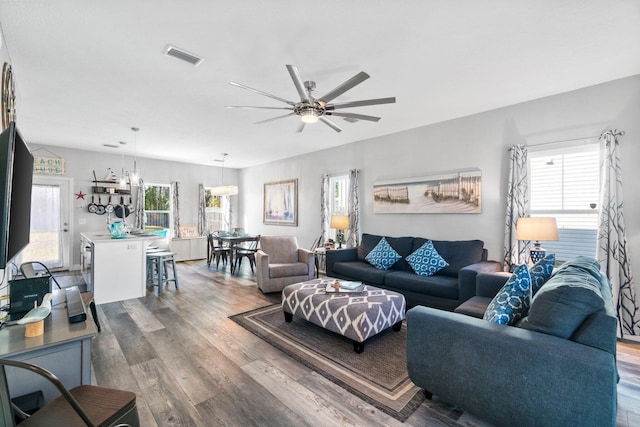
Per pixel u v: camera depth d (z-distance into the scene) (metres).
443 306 3.34
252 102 3.50
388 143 4.95
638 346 2.69
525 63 2.63
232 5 1.88
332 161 5.97
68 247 6.00
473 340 1.62
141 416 1.77
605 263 2.90
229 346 2.68
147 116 4.02
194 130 4.71
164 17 1.99
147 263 5.03
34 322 1.35
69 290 2.04
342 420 1.75
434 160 4.34
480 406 1.61
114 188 6.50
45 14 1.94
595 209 3.13
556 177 3.36
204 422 1.73
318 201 6.29
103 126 4.49
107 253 3.94
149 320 3.30
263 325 3.18
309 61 2.57
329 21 2.05
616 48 2.39
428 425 1.71
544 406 1.40
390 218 4.92
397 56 2.50
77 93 3.23
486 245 3.82
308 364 2.38
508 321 1.72
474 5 1.90
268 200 7.68
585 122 3.11
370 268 4.25
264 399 1.94
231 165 8.25
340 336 2.91
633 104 2.86
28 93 3.24
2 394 0.98
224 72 2.76
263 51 2.41
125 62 2.58
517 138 3.57
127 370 2.27
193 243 7.44
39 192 5.72
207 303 3.93
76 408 1.00
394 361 2.44
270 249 4.95
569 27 2.12
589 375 1.29
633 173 2.85
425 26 2.11
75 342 1.40
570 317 1.45
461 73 2.81
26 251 5.60
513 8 1.92
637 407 1.86
